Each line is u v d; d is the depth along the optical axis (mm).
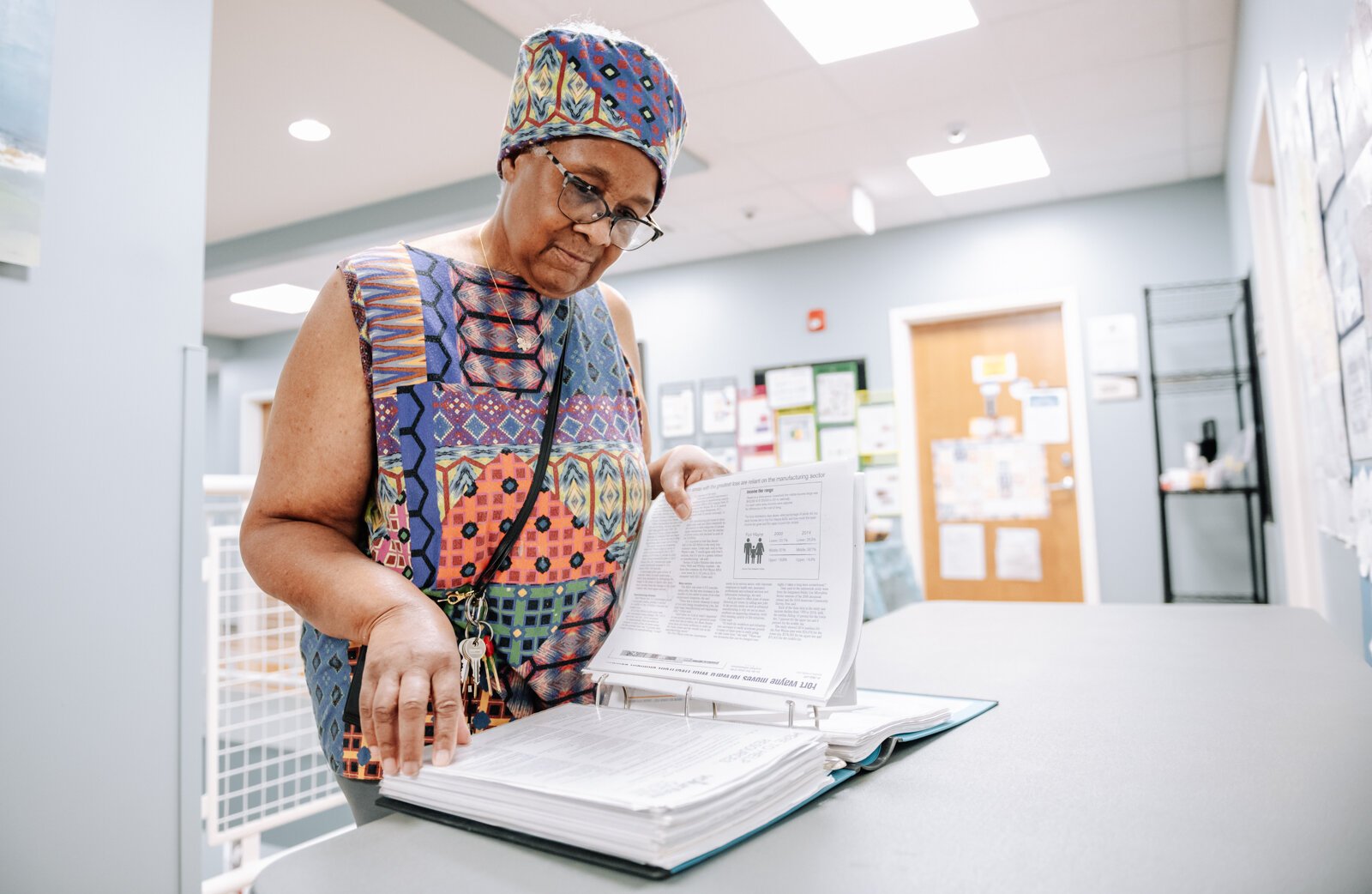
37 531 1231
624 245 633
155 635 1363
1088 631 1134
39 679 1221
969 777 511
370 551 608
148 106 1414
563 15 2334
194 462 1437
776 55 2572
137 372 1368
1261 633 1065
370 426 601
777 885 368
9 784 1182
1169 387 3637
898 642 1099
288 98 2711
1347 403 1348
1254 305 3027
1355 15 1044
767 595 597
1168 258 3646
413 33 2340
